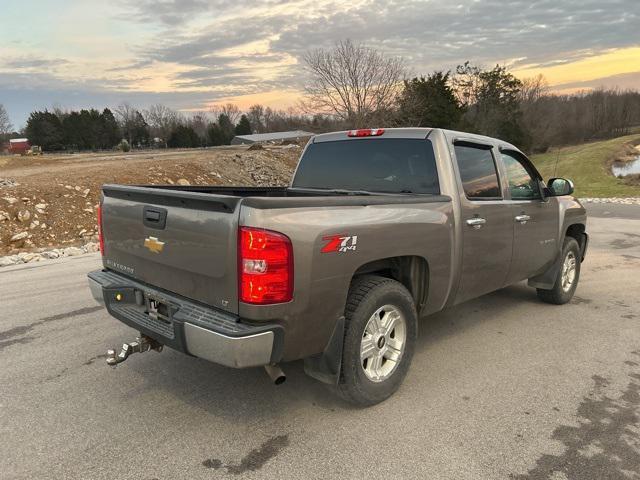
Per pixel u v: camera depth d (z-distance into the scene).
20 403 3.51
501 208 4.50
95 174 17.59
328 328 3.08
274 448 3.00
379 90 28.22
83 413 3.38
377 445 3.03
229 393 3.68
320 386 3.79
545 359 4.30
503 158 4.76
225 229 2.79
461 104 55.50
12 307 5.77
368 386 3.38
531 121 70.06
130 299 3.58
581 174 40.91
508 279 4.88
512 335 4.89
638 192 24.31
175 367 4.11
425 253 3.68
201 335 2.82
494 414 3.39
